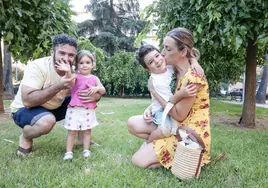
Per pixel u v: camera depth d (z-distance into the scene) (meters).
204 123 1.82
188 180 1.69
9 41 3.60
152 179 1.70
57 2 3.89
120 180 1.66
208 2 3.19
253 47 4.22
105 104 8.11
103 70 12.52
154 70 1.98
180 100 1.74
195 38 3.20
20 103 2.19
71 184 1.58
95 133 3.17
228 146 2.65
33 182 1.60
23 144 2.18
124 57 13.16
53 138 2.80
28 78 2.07
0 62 4.64
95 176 1.71
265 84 12.64
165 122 1.88
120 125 3.77
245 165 2.03
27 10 3.63
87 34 15.84
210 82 6.61
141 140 2.77
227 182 1.70
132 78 13.20
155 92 1.96
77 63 2.25
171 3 3.53
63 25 3.96
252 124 4.27
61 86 1.96
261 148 2.59
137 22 15.78
